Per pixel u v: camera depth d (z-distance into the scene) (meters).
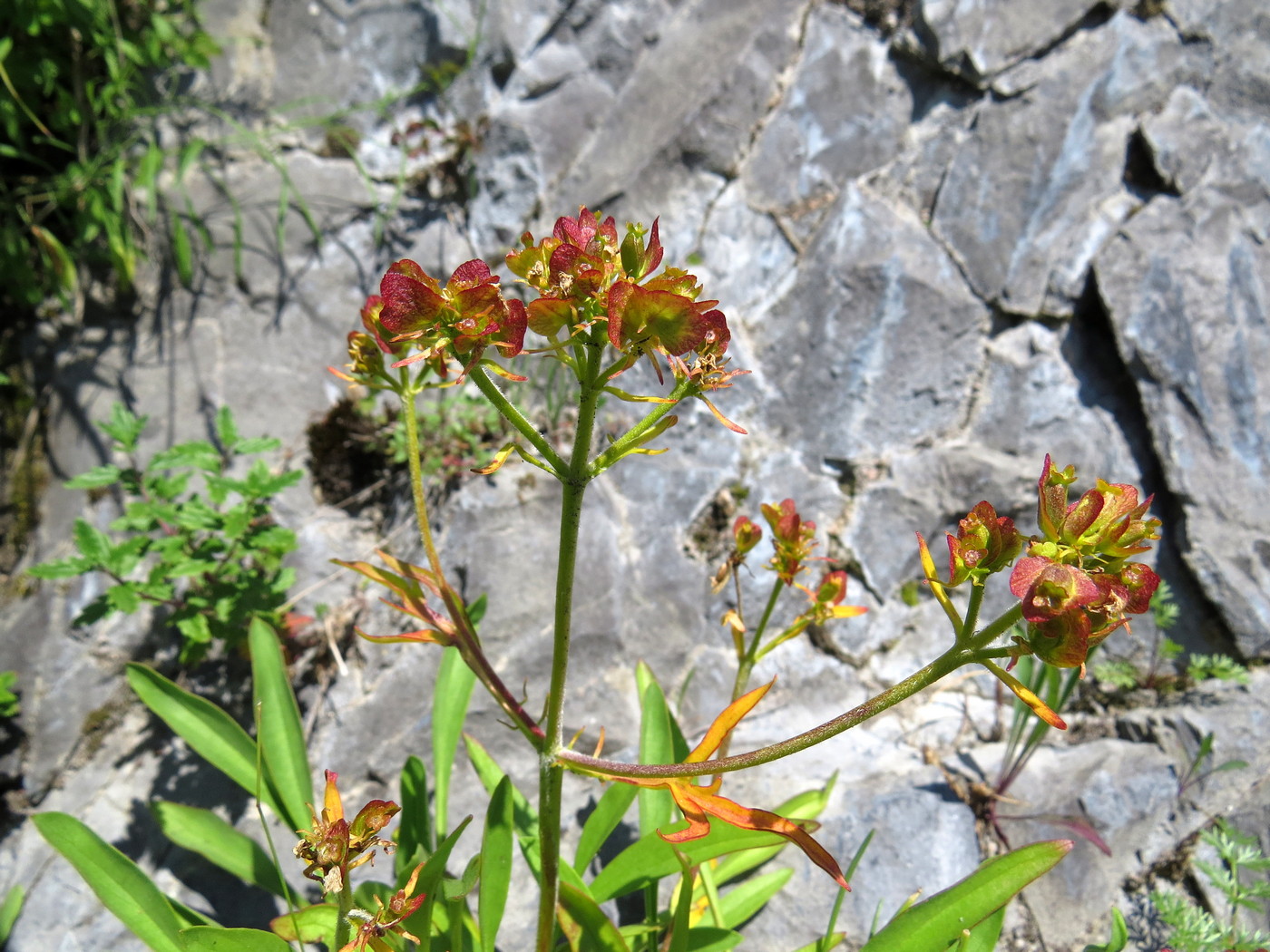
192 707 0.23
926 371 0.29
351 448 0.30
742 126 0.30
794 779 0.25
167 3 0.32
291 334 0.31
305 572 0.29
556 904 0.17
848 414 0.29
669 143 0.30
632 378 0.30
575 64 0.31
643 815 0.22
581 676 0.27
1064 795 0.25
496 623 0.27
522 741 0.27
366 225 0.31
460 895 0.16
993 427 0.29
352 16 0.32
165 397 0.31
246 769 0.22
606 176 0.31
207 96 0.32
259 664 0.23
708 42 0.30
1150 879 0.24
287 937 0.18
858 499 0.29
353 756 0.27
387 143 0.32
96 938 0.25
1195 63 0.28
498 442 0.29
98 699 0.28
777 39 0.30
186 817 0.23
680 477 0.29
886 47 0.30
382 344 0.13
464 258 0.31
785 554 0.19
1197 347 0.27
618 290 0.12
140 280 0.32
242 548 0.25
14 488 0.31
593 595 0.28
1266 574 0.26
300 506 0.29
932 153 0.29
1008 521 0.12
